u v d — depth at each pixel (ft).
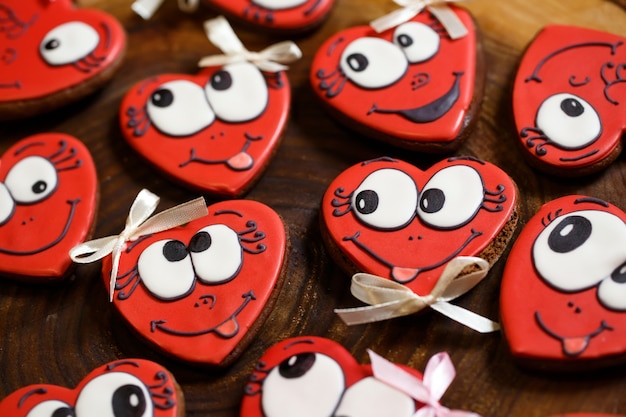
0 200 1.72
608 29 1.81
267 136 1.75
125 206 1.77
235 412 1.58
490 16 1.85
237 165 1.73
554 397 1.54
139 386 1.55
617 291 1.53
